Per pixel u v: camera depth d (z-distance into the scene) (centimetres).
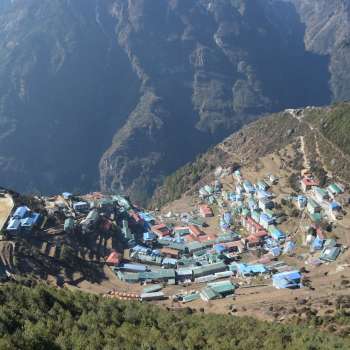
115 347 8606
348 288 15325
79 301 11344
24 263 16612
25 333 8312
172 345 9369
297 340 10075
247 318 12675
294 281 16425
